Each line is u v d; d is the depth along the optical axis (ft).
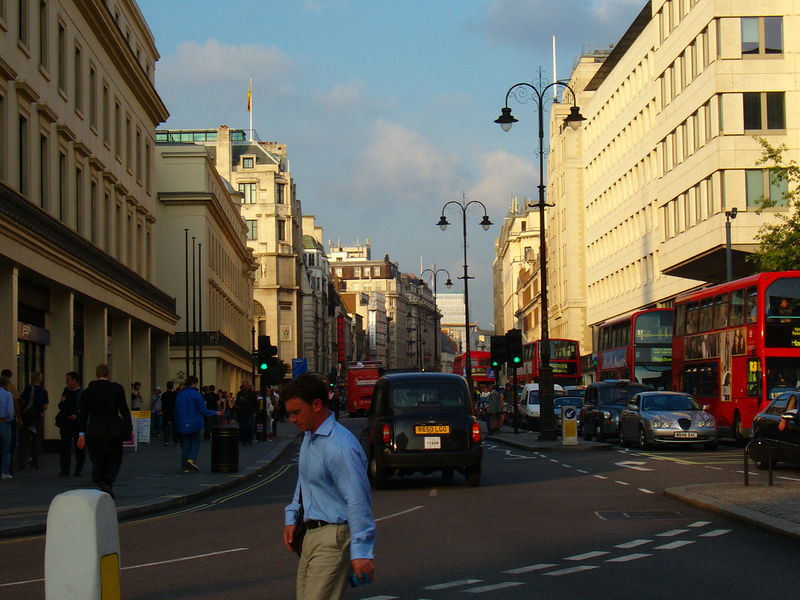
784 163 166.40
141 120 166.30
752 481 68.08
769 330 106.93
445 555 40.47
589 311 302.45
